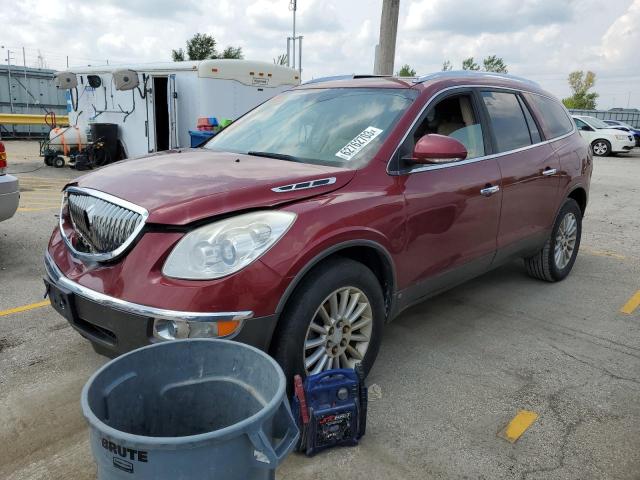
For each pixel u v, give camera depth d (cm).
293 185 285
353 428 268
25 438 273
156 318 244
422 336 405
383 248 310
